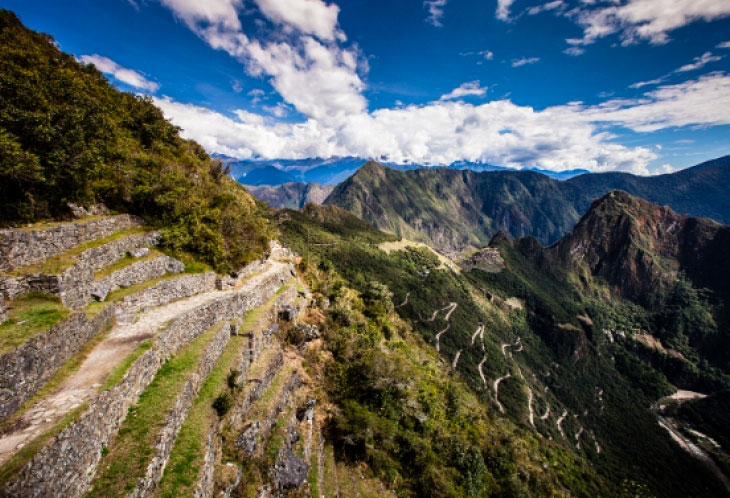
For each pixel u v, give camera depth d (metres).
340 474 35.75
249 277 47.22
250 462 23.08
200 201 44.53
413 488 42.22
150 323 25.89
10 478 10.90
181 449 18.72
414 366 71.88
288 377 34.91
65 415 14.47
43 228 23.70
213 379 25.41
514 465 66.12
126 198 35.78
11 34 39.25
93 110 33.38
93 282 25.27
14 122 24.16
